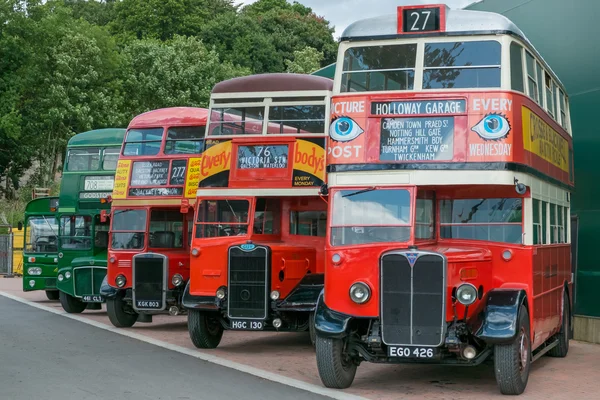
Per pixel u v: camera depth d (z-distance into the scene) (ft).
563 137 52.54
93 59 177.68
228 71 190.19
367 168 38.22
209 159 52.11
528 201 39.91
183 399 34.76
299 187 50.21
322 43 244.01
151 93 183.32
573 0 60.54
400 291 36.27
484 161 37.14
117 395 35.53
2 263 141.38
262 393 36.35
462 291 35.91
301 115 50.93
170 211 63.98
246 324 48.91
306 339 58.34
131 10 243.60
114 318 64.28
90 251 75.25
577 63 60.13
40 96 179.01
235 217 50.93
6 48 172.24
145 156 64.34
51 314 75.92
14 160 181.47
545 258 43.50
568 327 51.44
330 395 36.11
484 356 36.81
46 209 88.58
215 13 258.16
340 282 37.68
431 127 37.81
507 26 38.19
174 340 56.39
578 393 37.55
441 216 41.32
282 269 49.70
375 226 37.73
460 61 38.09
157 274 61.31
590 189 58.54
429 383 40.06
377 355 37.55
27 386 37.65
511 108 37.52
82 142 77.36
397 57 38.68
